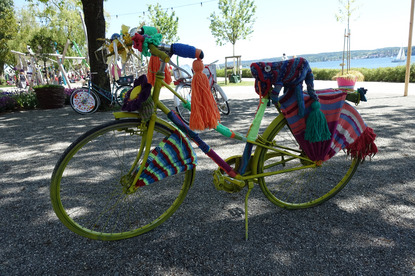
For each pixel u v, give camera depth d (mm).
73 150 1625
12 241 1898
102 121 6129
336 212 2141
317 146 1955
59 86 8539
